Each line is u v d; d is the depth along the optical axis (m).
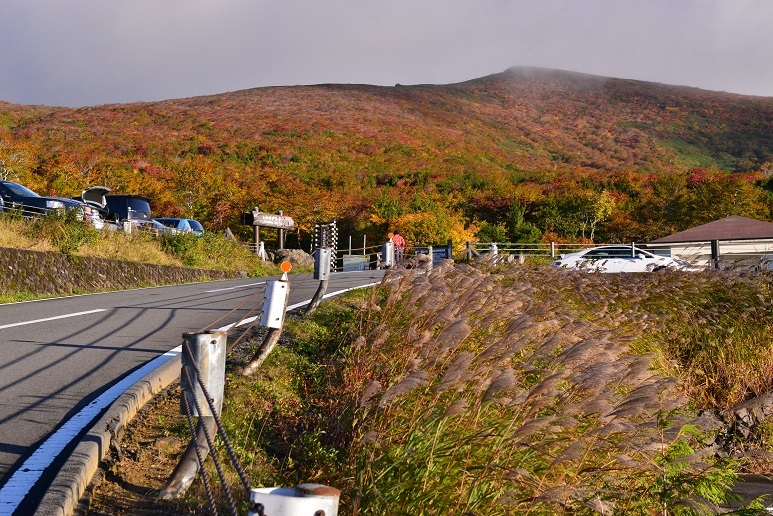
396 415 4.64
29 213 18.59
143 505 3.72
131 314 10.39
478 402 4.33
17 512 3.46
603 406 4.28
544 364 5.24
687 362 10.74
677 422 5.47
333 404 5.62
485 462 4.03
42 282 14.42
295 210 53.12
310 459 4.73
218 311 10.87
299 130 113.06
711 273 12.47
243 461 4.55
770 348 11.01
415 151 113.12
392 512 3.79
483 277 7.41
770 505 6.85
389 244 12.43
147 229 23.06
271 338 6.46
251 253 29.33
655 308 11.22
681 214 54.78
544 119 188.38
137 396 5.25
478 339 5.87
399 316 6.98
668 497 4.78
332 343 7.92
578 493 3.85
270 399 5.78
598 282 11.35
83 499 3.66
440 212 46.16
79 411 5.08
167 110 118.12
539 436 4.31
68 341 7.88
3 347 7.46
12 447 4.35
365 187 81.12
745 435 9.64
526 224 53.31
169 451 4.50
